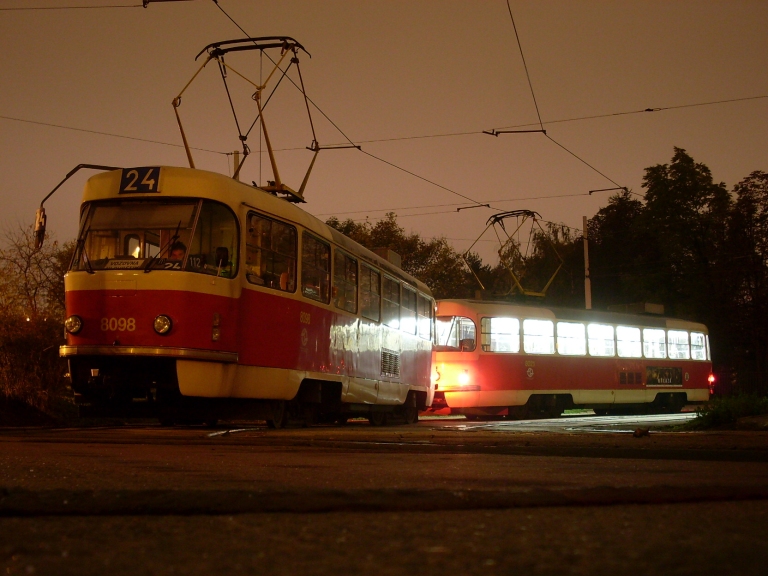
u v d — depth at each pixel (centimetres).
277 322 1391
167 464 582
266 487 394
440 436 1013
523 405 2689
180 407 1313
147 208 1259
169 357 1199
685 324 3431
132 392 1286
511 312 2688
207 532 235
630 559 191
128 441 951
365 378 1794
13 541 220
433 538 222
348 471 515
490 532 231
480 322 2605
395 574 177
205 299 1230
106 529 241
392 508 276
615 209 5678
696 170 4316
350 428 1483
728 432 1087
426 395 2297
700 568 180
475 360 2573
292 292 1442
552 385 2764
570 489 318
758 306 4116
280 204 1438
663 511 276
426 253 4803
